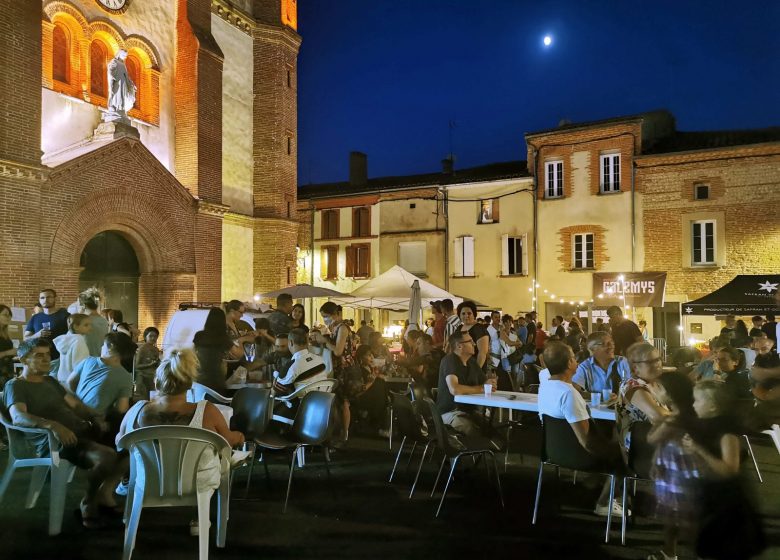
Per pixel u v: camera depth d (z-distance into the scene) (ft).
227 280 64.49
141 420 15.76
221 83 62.44
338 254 102.53
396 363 41.52
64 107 49.37
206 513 15.37
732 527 12.43
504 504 21.09
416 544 17.43
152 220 53.52
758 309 49.11
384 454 28.89
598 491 22.85
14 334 36.01
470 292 90.79
